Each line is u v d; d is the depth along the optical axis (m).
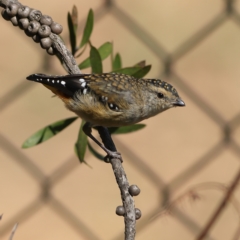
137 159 11.62
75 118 6.79
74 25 7.05
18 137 13.02
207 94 14.95
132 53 15.42
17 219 11.24
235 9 12.55
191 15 17.12
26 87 12.23
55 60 12.09
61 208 11.48
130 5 17.42
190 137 13.78
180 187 11.30
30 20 6.63
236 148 12.06
